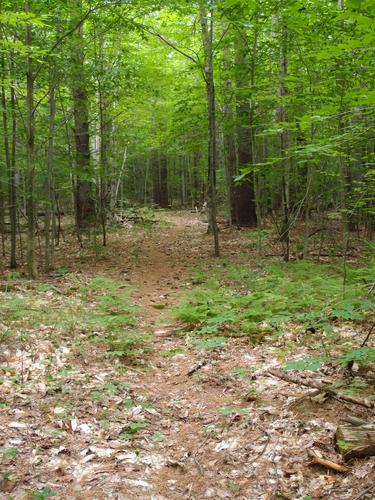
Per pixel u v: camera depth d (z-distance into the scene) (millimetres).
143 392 5074
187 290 9633
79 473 3490
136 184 37469
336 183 12062
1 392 4641
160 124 23531
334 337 5496
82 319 7305
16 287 9414
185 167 39375
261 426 4074
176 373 5637
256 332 6594
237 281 10008
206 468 3592
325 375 4859
